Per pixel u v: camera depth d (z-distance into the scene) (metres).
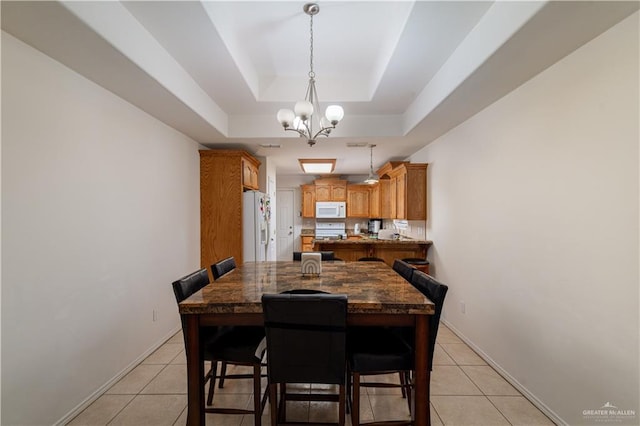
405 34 1.93
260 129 3.46
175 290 1.71
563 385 1.73
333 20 2.12
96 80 2.00
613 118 1.44
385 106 3.20
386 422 1.58
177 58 2.22
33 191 1.62
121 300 2.32
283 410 1.77
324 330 1.42
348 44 2.44
